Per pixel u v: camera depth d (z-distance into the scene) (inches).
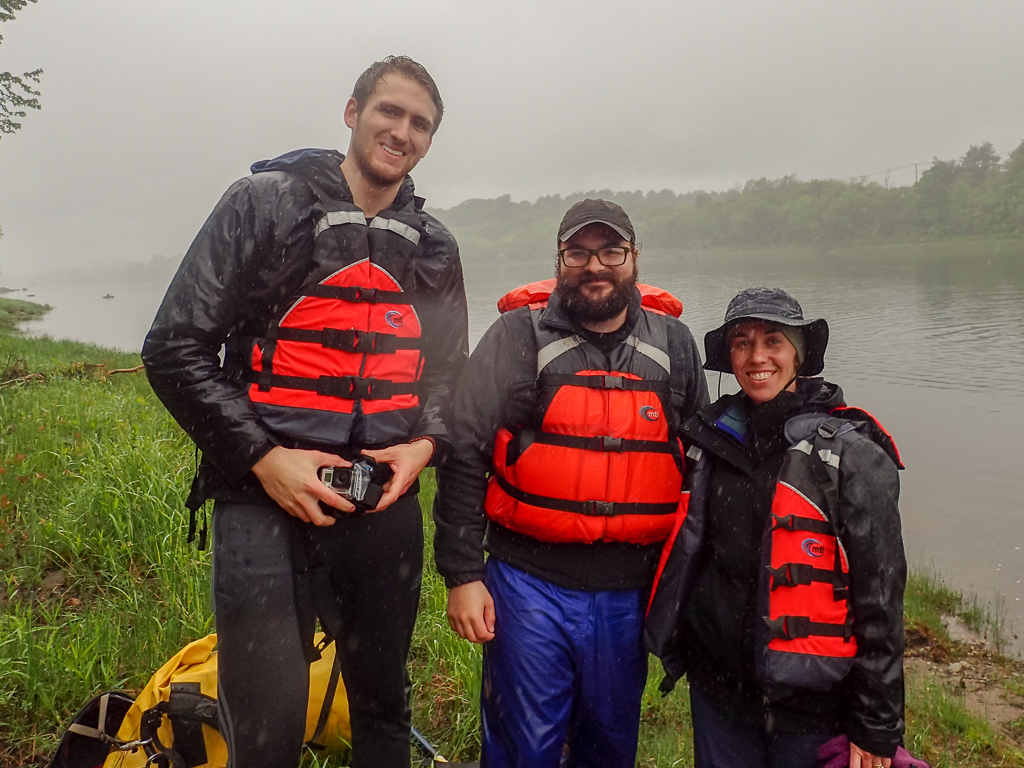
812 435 88.4
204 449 82.0
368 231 87.4
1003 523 372.8
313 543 87.4
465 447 100.2
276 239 83.4
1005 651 234.1
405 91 86.7
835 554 85.3
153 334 80.9
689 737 145.6
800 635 84.7
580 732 105.7
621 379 99.3
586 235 97.0
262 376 84.8
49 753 109.3
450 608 100.6
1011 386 844.0
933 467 499.2
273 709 83.3
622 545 99.9
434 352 99.1
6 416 264.5
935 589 281.7
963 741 173.6
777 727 89.4
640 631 101.8
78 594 154.6
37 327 1840.6
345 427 85.2
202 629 142.6
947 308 1983.3
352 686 96.7
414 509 96.4
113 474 195.3
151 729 98.4
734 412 96.0
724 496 94.3
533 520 98.2
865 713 83.7
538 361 100.8
